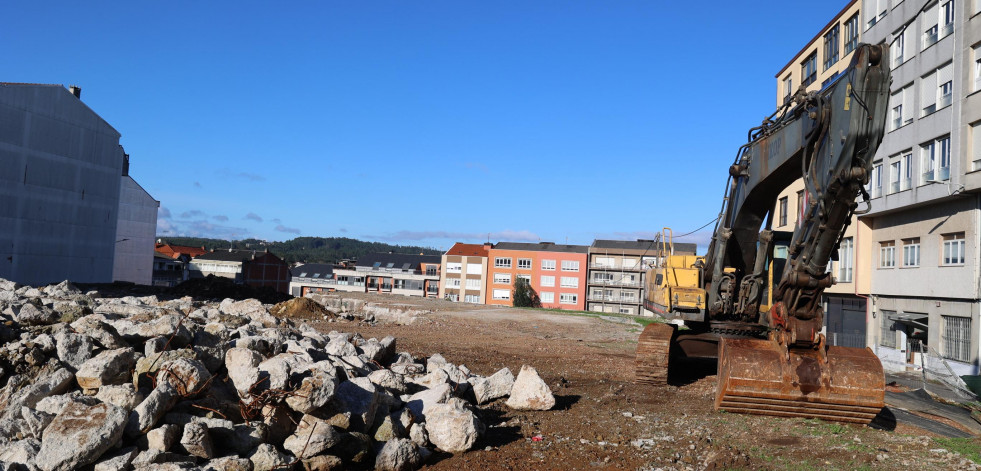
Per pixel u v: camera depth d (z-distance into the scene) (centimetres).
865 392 912
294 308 2506
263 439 696
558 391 1244
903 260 2808
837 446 841
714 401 1129
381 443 776
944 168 2484
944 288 2492
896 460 791
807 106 956
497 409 1045
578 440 878
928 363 2338
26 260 4609
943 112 2481
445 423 817
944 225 2514
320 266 11500
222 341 909
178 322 880
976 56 2312
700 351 1371
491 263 9156
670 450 838
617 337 2642
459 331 2489
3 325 868
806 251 909
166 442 634
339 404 755
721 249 1259
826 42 3534
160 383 688
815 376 922
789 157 1015
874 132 820
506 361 1647
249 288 3406
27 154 4619
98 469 584
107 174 5256
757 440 873
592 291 8988
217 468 631
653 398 1192
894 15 2847
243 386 743
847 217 871
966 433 1013
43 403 647
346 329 2236
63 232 4888
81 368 730
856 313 3180
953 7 2462
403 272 10694
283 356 846
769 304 1227
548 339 2395
